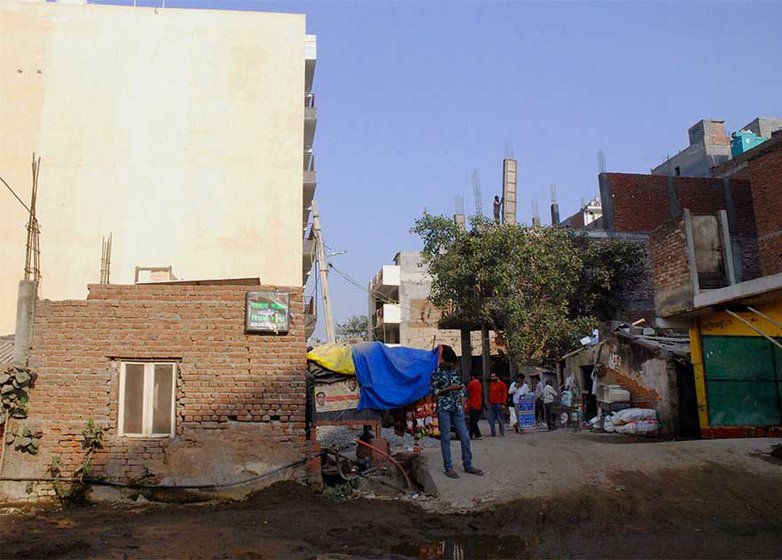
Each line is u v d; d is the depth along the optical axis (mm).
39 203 30906
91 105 32406
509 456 11328
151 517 8992
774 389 13859
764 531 7855
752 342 14227
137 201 31906
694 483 9492
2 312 29672
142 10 34031
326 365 11141
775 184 25297
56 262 30500
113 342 10484
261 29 34875
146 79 33219
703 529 8031
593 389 20875
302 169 33719
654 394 16844
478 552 7527
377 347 11508
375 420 11297
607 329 27719
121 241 31328
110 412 10359
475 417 16406
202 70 33844
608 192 33719
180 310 10578
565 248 26859
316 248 27047
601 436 16328
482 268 25547
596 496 9242
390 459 10906
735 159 38969
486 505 9289
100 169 31828
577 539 7895
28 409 10336
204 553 7125
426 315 51031
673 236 15367
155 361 10578
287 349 10578
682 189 34375
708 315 15117
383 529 8359
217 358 10477
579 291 28891
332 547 7637
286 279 32500
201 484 10070
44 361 10430
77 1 34250
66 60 32656
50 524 8508
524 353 24828
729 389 14477
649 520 8438
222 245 32250
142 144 32500
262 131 33719
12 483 10109
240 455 10242
